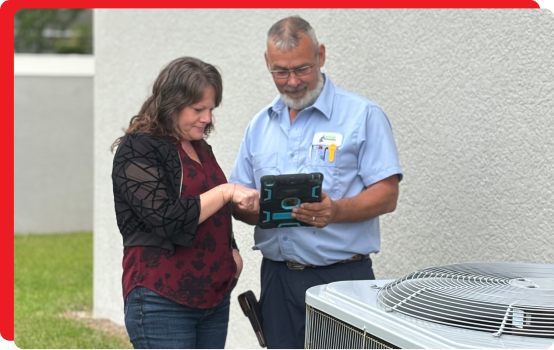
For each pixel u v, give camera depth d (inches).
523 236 118.1
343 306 81.7
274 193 101.8
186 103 103.7
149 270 105.0
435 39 136.5
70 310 269.4
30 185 420.8
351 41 157.9
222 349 115.6
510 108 120.8
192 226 102.3
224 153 194.5
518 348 64.2
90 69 426.6
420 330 70.2
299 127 118.5
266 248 120.3
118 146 105.9
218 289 110.3
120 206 105.2
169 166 105.0
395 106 146.4
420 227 140.2
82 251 375.6
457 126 131.6
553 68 113.0
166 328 105.6
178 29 215.8
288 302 118.6
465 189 129.8
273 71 114.2
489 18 124.7
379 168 113.7
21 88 414.9
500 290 77.3
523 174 118.3
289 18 114.2
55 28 770.8
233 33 192.1
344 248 115.3
